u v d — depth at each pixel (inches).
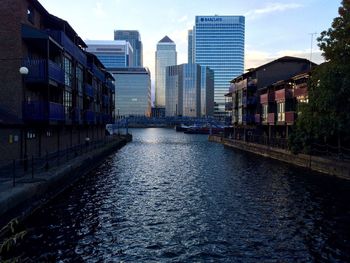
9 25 1109.1
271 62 2342.5
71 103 1560.0
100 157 1555.1
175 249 540.4
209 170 1360.7
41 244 543.8
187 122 6102.4
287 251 533.0
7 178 774.5
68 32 1608.0
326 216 708.0
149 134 5265.8
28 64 1123.3
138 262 492.4
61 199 832.3
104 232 607.8
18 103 1101.7
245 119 2503.7
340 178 1119.0
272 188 982.4
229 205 797.9
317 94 1105.4
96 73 2230.6
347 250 536.4
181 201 836.6
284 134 1978.3
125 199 852.0
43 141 1279.5
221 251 533.3
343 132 1151.6
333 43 1053.8
